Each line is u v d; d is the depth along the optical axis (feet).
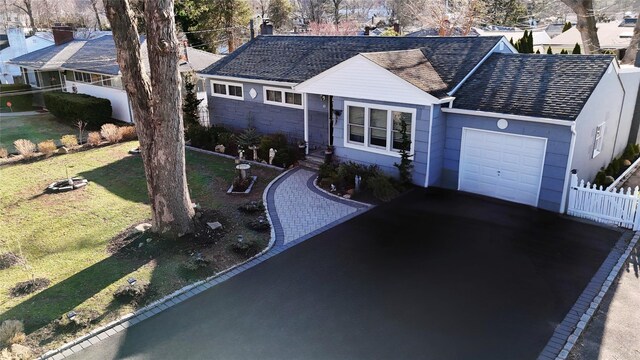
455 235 40.65
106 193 53.67
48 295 32.53
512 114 45.27
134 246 39.04
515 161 47.11
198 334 28.17
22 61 115.85
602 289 31.99
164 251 38.14
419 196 50.01
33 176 60.39
